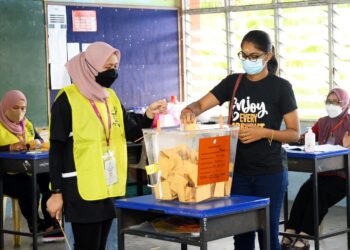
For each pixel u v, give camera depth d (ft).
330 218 20.68
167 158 10.36
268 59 11.91
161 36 25.39
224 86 12.46
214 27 24.95
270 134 11.80
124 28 24.25
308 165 16.31
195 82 25.80
